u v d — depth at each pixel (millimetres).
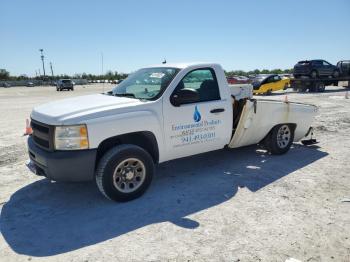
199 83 5320
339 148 7523
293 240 3566
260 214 4180
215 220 4039
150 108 4703
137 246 3502
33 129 4691
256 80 25969
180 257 3287
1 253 3418
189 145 5207
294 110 6723
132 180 4652
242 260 3225
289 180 5398
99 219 4125
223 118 5547
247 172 5816
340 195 4770
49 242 3619
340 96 21953
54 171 4195
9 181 5547
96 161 4625
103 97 5242
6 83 75688
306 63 26812
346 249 3404
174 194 4863
